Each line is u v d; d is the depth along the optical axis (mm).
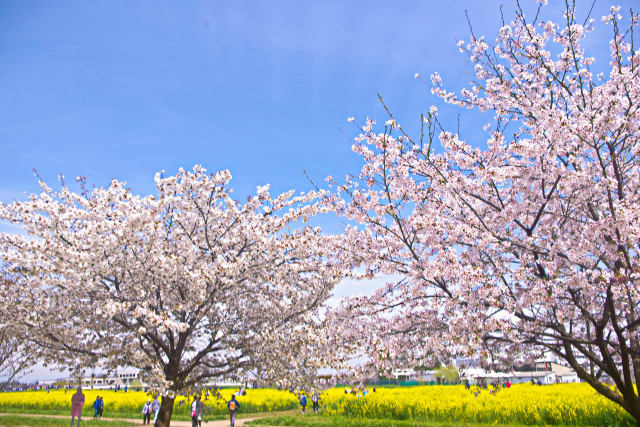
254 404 25781
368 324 8281
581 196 7305
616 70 6758
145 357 10375
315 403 21203
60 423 16469
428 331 8078
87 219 11570
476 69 8602
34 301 11016
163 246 11469
